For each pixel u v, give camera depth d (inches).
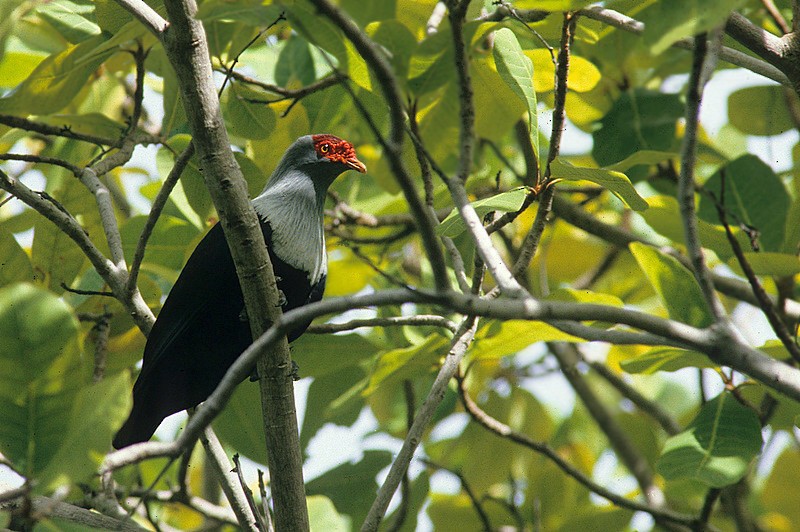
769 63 371.2
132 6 291.0
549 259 647.8
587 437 661.9
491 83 427.2
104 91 530.0
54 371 243.0
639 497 587.2
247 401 430.9
